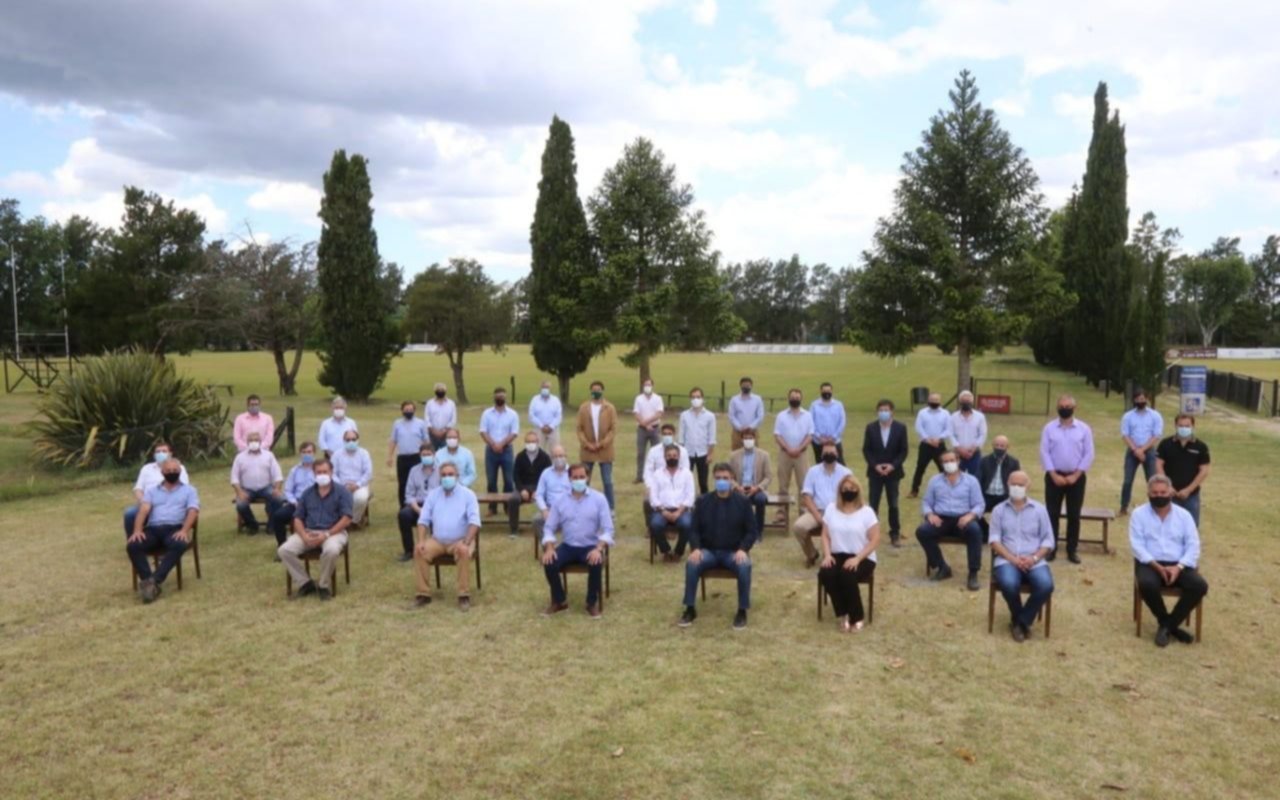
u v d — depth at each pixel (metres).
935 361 70.12
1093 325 38.91
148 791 5.23
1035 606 7.74
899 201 28.80
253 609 8.67
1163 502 7.73
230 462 17.64
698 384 44.78
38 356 40.00
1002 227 27.92
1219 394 33.12
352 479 12.27
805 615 8.52
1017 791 5.21
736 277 156.12
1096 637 7.86
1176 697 6.55
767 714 6.25
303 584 9.12
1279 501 13.88
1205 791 5.22
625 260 27.47
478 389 40.66
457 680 6.88
